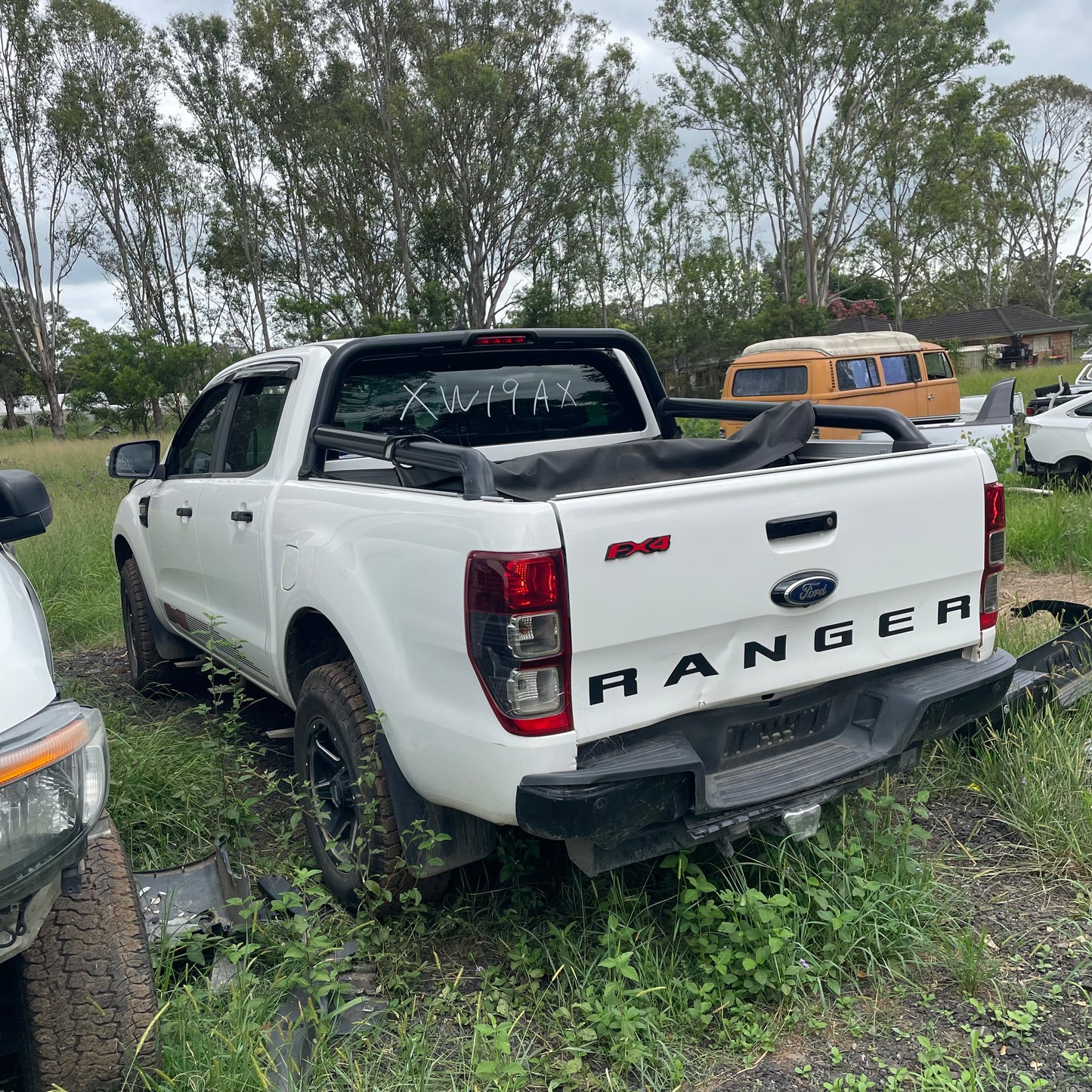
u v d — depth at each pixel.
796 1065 2.50
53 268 44.81
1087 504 9.20
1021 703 4.11
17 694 1.98
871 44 36.03
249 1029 2.37
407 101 34.56
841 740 3.08
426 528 2.75
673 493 2.59
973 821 3.74
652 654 2.62
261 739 4.88
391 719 2.91
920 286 56.28
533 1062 2.50
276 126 39.97
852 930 2.86
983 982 2.77
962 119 38.50
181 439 5.21
